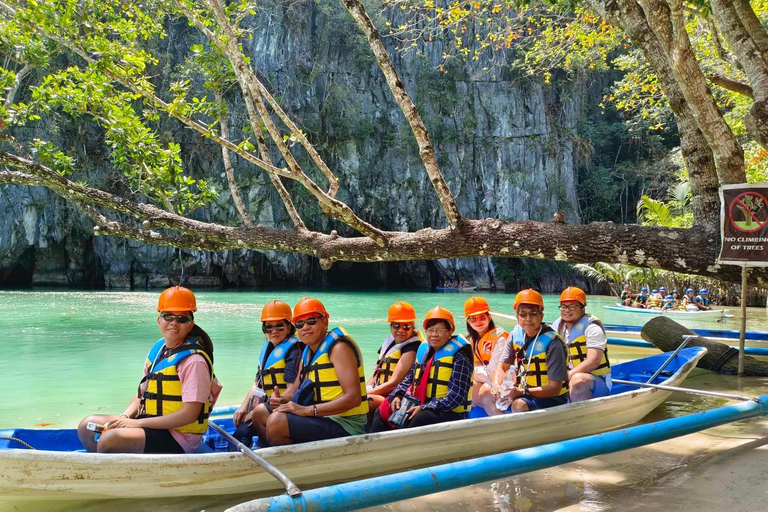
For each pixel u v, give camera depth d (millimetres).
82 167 28172
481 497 3422
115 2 7918
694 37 12562
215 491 3391
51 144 7582
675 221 19984
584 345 5156
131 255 30859
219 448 3939
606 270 23219
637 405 5125
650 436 3867
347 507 2789
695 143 6020
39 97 7297
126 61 7035
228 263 33656
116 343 10227
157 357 3443
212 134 6355
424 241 6449
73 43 6832
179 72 27766
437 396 4078
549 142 35812
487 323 5254
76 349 9539
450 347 4133
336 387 3643
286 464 3438
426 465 3961
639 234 5875
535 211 35375
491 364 5051
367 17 5828
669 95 6160
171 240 7578
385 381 4664
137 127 7316
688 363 6062
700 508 3215
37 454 3023
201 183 7801
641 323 14289
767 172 14820
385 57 5883
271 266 35656
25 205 27875
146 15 8062
